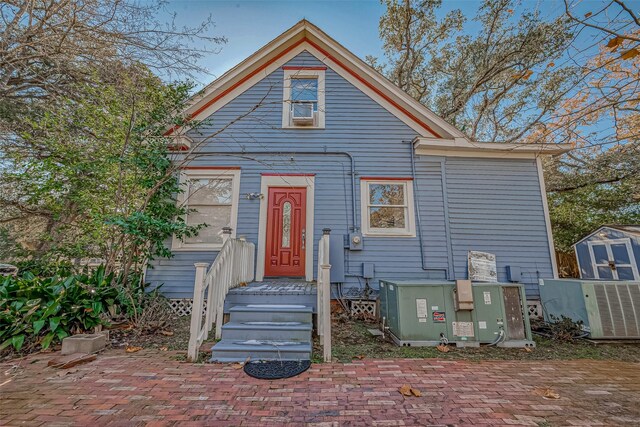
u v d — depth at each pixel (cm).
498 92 1197
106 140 571
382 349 375
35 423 203
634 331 414
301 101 672
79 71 640
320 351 363
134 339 405
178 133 605
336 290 591
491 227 627
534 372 306
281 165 640
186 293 581
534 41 860
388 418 213
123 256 538
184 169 627
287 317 386
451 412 221
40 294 383
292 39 685
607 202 1007
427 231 620
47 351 351
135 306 474
